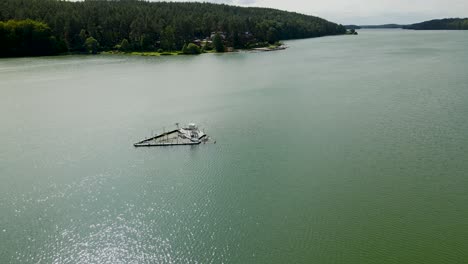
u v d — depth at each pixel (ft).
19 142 260.83
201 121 298.35
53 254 147.33
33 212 175.32
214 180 201.87
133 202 182.19
